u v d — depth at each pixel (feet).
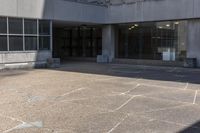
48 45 83.56
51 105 33.35
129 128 25.22
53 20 86.79
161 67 83.82
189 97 38.63
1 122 26.66
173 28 91.15
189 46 86.69
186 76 62.03
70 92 41.65
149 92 42.16
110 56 104.63
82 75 62.28
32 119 27.63
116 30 106.52
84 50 115.96
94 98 37.55
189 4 84.12
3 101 35.22
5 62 72.64
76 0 91.76
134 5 96.22
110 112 30.42
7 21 73.10
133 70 74.69
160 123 26.66
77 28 118.21
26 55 77.46
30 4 77.71
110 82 51.88
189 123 26.68
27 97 37.76
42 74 63.72
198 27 84.64
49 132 24.03
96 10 99.35
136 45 101.60
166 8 88.94
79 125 25.94
